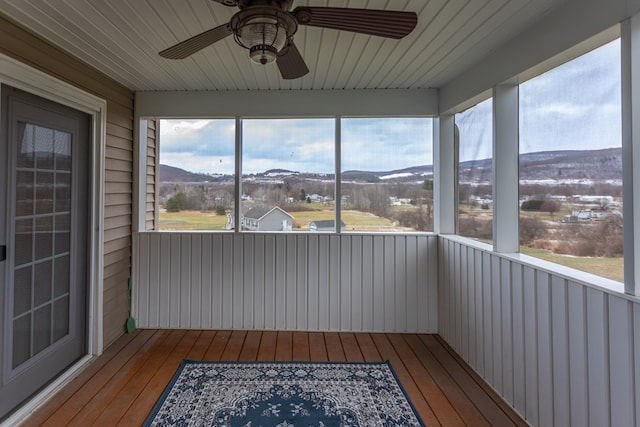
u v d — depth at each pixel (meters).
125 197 3.18
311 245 3.29
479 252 2.53
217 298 3.30
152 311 3.32
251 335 3.18
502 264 2.26
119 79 2.93
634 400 1.41
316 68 2.74
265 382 2.38
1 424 1.94
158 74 2.82
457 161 3.20
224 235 3.29
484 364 2.46
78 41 2.21
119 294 3.13
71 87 2.40
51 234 2.36
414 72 2.83
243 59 2.53
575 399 1.69
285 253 3.29
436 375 2.52
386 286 3.29
